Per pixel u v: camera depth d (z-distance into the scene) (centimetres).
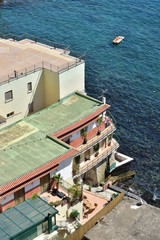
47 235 4234
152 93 9294
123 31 12362
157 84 9650
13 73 6034
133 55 10962
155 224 4756
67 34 11919
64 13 13462
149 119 8438
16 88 5988
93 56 10806
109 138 6781
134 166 7319
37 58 6569
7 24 12331
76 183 5906
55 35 11794
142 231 4647
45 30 12069
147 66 10431
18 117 6156
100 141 6506
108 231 4625
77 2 14538
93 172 6631
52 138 5544
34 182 5003
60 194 5162
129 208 4997
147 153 7581
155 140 7894
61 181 5338
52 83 6312
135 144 7775
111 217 4844
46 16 13125
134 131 8094
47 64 6366
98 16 13362
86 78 9731
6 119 5909
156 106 8831
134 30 12481
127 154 7550
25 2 14412
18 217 4200
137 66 10419
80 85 6669
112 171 7056
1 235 3953
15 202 4866
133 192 6788
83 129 6150
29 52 6781
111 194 6525
